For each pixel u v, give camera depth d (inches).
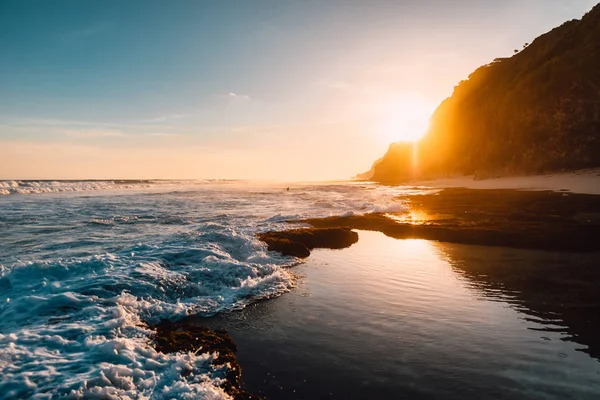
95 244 603.8
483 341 271.9
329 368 237.0
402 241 683.4
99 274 377.7
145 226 813.9
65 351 239.5
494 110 2389.3
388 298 369.7
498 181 1973.4
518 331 289.0
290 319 317.7
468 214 914.7
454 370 232.1
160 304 331.6
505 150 2160.4
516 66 2689.5
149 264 415.5
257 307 345.7
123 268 398.3
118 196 1850.4
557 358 245.8
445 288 400.2
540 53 2432.3
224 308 341.7
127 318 293.7
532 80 2091.5
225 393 204.1
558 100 1879.9
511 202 1118.4
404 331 291.1
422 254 574.6
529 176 1943.9
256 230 722.8
